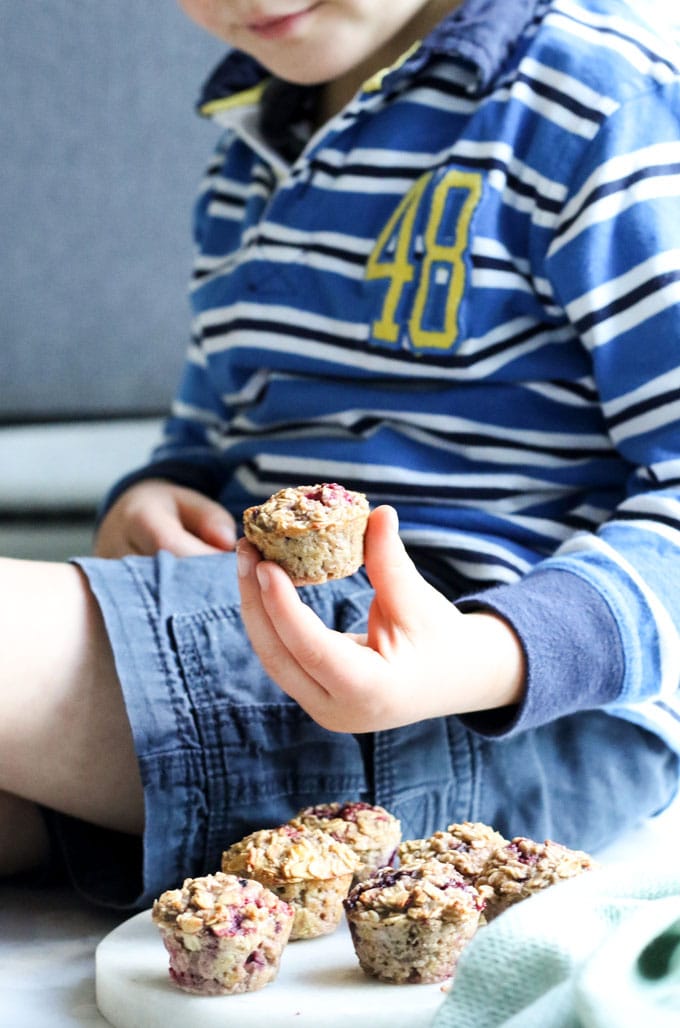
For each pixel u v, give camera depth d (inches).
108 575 33.6
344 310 38.7
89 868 34.6
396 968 29.4
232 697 33.0
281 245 39.9
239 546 30.9
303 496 31.0
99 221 61.7
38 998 30.3
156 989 29.1
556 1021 26.1
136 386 63.1
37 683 32.5
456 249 37.1
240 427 41.4
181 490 41.2
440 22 38.7
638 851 36.7
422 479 37.1
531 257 36.9
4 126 60.2
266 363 39.9
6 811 35.0
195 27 61.2
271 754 33.2
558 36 37.5
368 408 38.1
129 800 33.9
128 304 62.5
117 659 32.5
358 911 29.5
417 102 38.8
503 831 35.0
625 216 35.7
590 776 35.9
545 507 36.9
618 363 35.6
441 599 31.4
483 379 37.2
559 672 32.1
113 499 43.4
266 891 29.8
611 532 34.2
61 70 60.4
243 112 42.6
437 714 31.5
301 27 38.3
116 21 60.6
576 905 28.1
